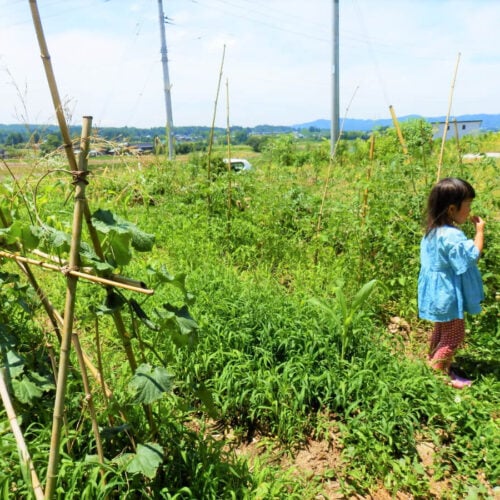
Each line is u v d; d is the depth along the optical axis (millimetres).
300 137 16266
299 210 6883
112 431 2357
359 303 3467
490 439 2980
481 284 3645
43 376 2787
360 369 3498
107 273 2086
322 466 2902
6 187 2463
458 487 2738
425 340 4477
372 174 5711
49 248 2312
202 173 8641
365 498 2699
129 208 7730
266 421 3215
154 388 2123
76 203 1901
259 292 4512
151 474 2102
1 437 2303
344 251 5953
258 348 3566
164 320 2283
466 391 3471
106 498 2191
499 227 4328
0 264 2758
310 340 3662
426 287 3680
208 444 2951
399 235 4895
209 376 3520
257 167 9203
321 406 3256
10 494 2137
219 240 6559
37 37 1677
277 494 2506
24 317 3670
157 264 4645
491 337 4078
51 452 1998
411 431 2998
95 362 3381
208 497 2348
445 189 3490
